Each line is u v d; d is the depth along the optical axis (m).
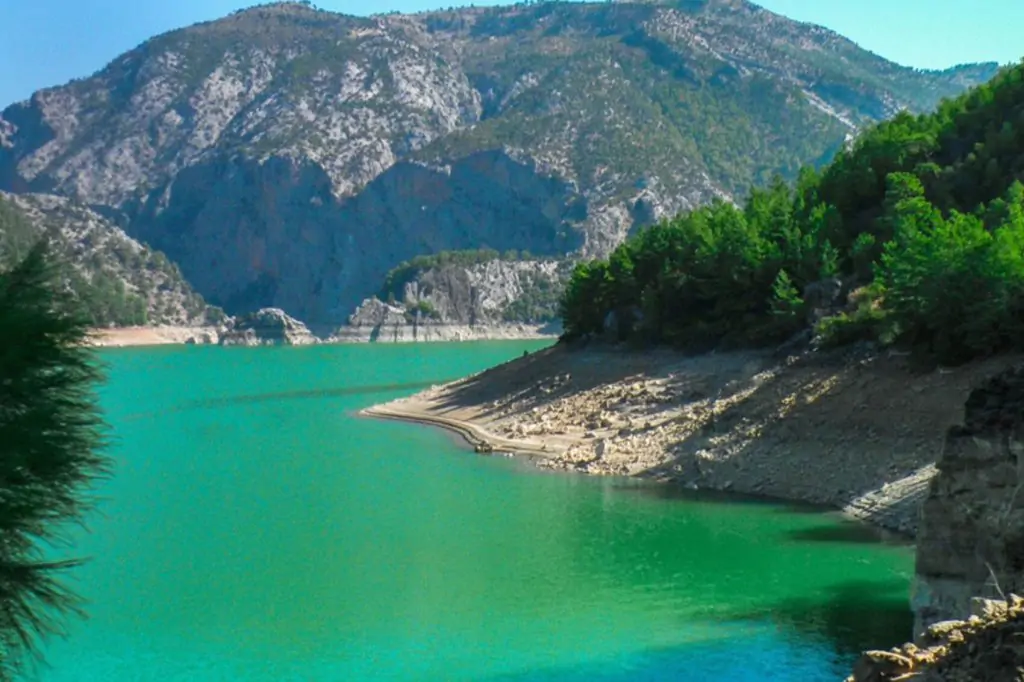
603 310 157.50
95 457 19.28
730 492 87.38
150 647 51.00
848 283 122.81
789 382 101.81
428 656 49.12
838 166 149.88
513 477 97.50
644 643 50.12
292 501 87.69
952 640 26.56
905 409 88.00
